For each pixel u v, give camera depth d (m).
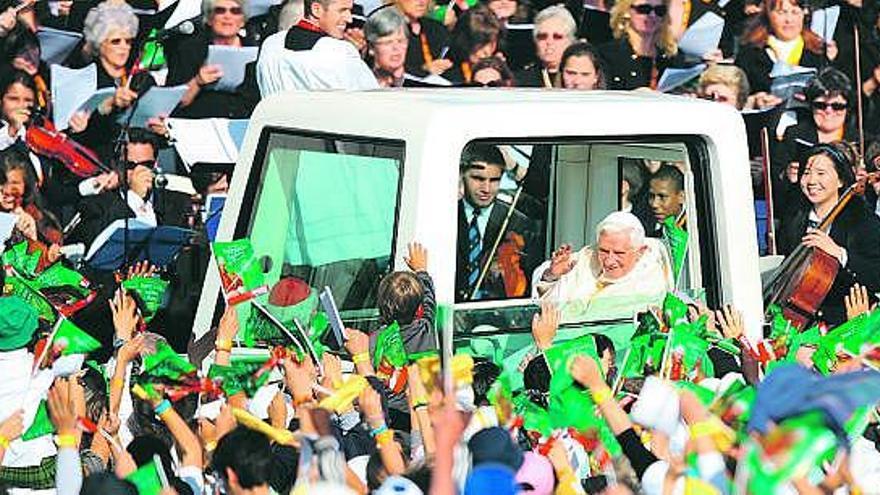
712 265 25.30
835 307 30.70
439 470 15.89
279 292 24.25
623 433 18.70
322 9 35.84
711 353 23.88
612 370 23.77
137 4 38.44
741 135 25.44
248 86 38.34
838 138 39.56
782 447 16.75
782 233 37.19
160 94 38.00
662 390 18.23
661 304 24.19
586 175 26.08
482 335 24.33
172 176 37.00
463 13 39.25
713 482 17.83
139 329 25.83
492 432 17.56
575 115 24.31
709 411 18.73
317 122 25.56
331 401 19.89
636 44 39.78
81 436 22.11
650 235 25.92
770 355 23.22
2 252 27.14
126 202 33.34
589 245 25.97
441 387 20.73
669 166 25.67
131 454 20.39
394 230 23.73
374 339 23.27
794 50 39.84
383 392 21.16
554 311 24.08
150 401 20.61
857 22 40.22
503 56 39.66
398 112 24.19
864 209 35.09
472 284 25.00
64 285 25.89
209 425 21.06
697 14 39.62
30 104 37.56
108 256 34.09
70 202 36.91
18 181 35.66
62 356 22.41
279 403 21.58
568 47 39.03
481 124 23.75
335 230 24.83
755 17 39.91
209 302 26.56
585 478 20.59
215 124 37.53
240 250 24.03
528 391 21.86
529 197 25.62
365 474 20.38
